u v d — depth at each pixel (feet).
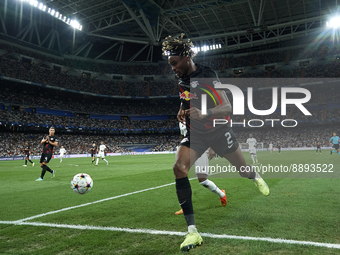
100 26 146.00
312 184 20.39
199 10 124.47
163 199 16.24
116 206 14.51
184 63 9.91
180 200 8.77
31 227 10.85
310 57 160.45
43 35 155.94
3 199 17.88
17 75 138.72
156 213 12.60
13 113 138.92
